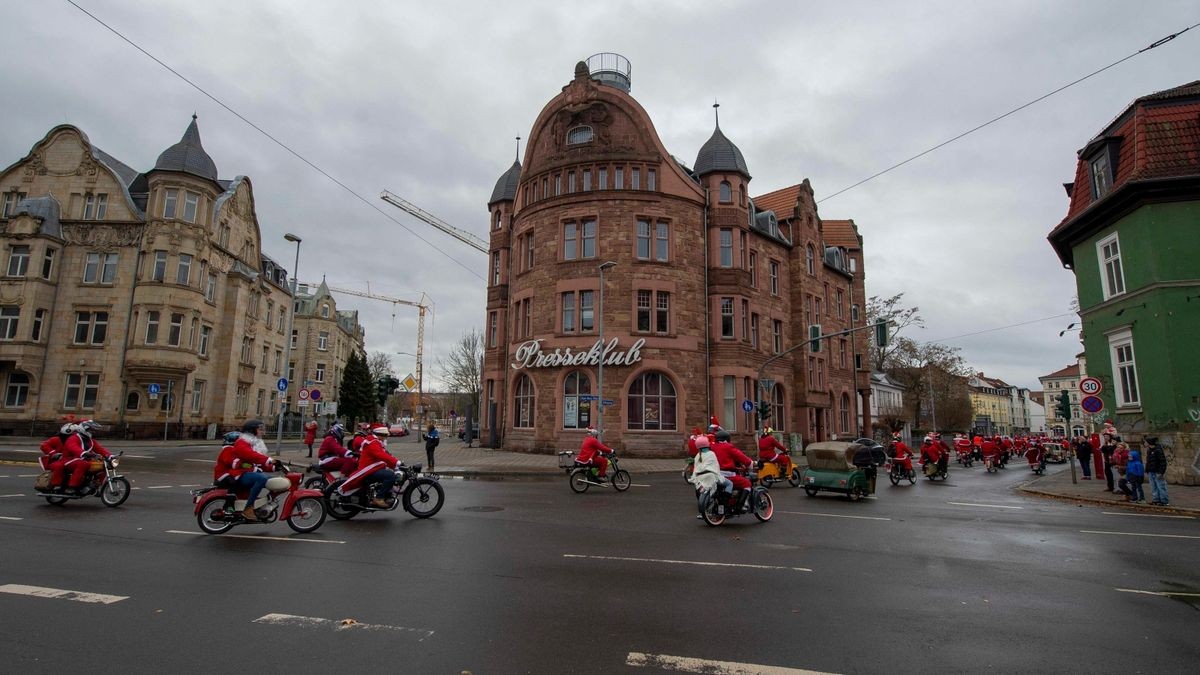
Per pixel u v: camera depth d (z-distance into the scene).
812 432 36.69
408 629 5.26
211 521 9.58
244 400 46.53
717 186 32.06
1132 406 19.66
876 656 4.80
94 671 4.29
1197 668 4.64
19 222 37.53
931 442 23.58
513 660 4.60
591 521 11.32
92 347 37.28
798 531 10.64
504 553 8.34
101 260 38.50
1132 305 19.45
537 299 30.62
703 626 5.45
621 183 30.42
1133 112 19.73
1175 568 8.12
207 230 39.94
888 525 11.45
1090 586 7.11
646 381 28.92
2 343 36.28
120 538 8.99
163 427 37.72
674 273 29.91
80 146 40.16
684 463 26.12
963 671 4.53
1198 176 17.78
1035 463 27.17
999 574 7.64
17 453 24.20
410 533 9.79
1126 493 16.39
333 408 48.78
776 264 36.09
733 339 30.78
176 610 5.69
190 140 39.88
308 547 8.62
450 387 76.69
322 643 4.90
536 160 33.00
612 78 37.72
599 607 5.96
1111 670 4.59
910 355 60.88
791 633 5.30
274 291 52.53
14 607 5.70
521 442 30.47
